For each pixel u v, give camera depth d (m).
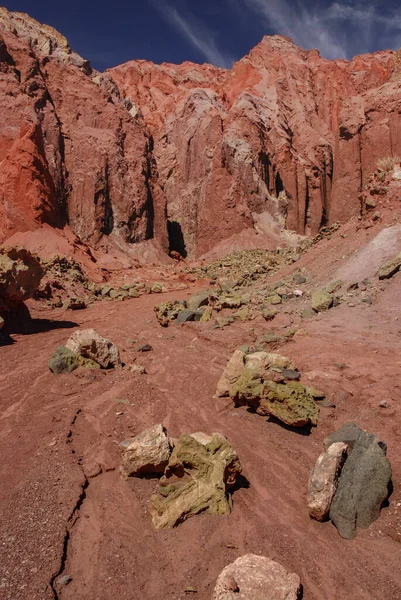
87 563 4.39
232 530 4.89
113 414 7.92
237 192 56.16
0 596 3.83
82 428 7.38
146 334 15.67
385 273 15.38
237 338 13.39
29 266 17.22
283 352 11.33
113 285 32.41
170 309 19.00
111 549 4.57
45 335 16.09
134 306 23.52
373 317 13.19
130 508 5.30
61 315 21.44
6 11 55.09
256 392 7.91
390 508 5.20
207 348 12.96
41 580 4.03
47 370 10.52
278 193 64.44
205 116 63.16
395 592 4.04
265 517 5.14
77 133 51.16
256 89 76.38
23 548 4.45
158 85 83.12
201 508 5.16
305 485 5.79
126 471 5.88
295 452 6.61
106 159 50.53
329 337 11.98
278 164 65.19
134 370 10.52
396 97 61.09
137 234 51.28
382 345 10.79
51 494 5.34
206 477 5.46
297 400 7.51
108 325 18.25
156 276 37.84
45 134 47.88
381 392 8.04
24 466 6.05
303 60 88.25
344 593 4.04
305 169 66.56
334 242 22.88
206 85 85.25
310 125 75.12
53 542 4.54
